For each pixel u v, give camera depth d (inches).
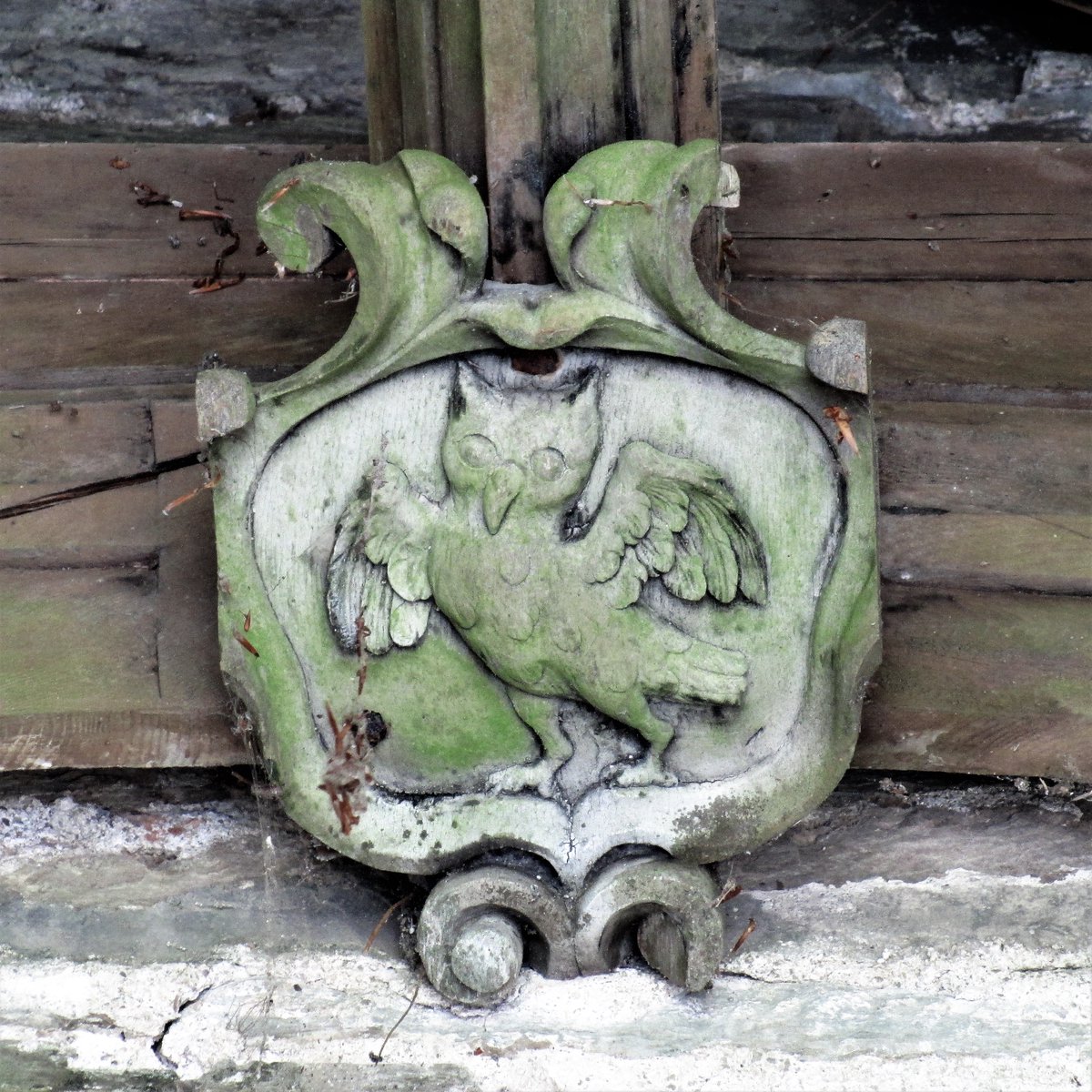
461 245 111.3
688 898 113.4
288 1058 114.6
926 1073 113.7
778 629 113.1
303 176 111.8
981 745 115.7
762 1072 113.8
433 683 113.7
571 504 113.0
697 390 112.9
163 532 116.3
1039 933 115.6
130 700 115.9
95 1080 114.4
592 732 113.9
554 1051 114.1
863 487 112.5
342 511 113.3
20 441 116.1
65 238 116.2
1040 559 115.8
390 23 113.7
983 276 116.2
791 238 116.3
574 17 112.7
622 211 111.3
